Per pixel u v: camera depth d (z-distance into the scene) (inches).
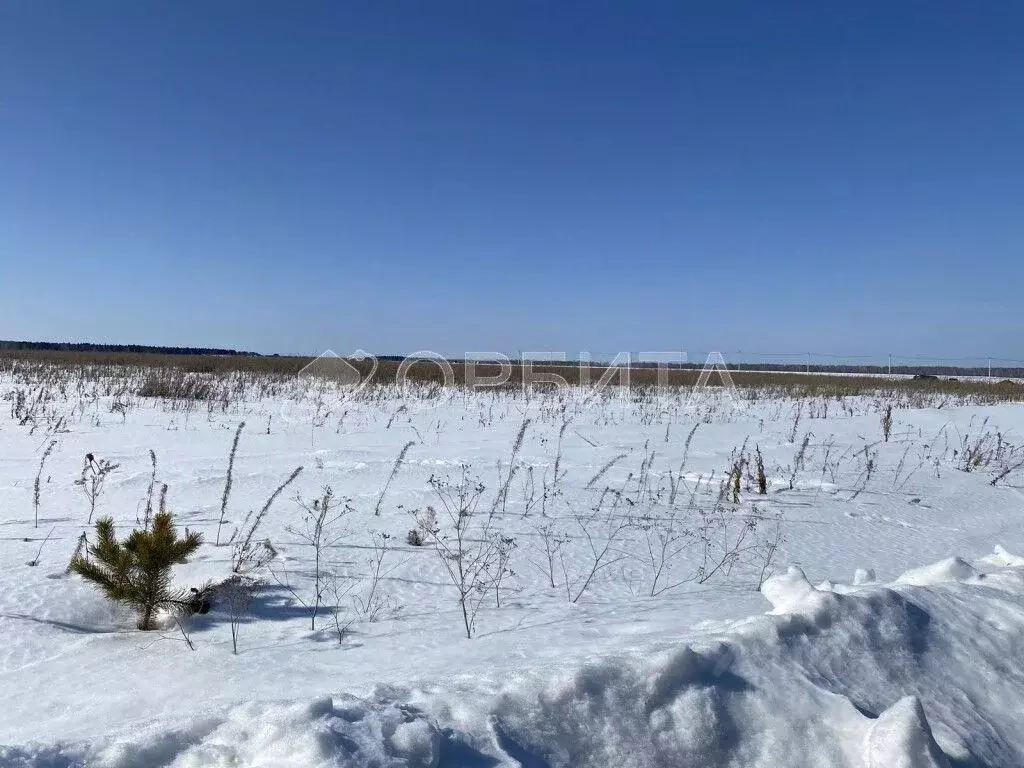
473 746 103.1
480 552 243.3
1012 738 134.6
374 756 95.6
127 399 732.7
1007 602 174.7
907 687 139.7
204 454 442.6
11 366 1069.8
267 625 179.5
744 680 128.3
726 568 252.5
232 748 99.3
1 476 360.5
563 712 112.4
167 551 176.9
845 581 232.7
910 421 724.7
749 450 517.0
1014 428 687.1
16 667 151.1
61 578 205.2
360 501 313.0
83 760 96.7
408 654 155.9
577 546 267.3
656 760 110.7
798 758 116.0
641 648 131.4
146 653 158.4
